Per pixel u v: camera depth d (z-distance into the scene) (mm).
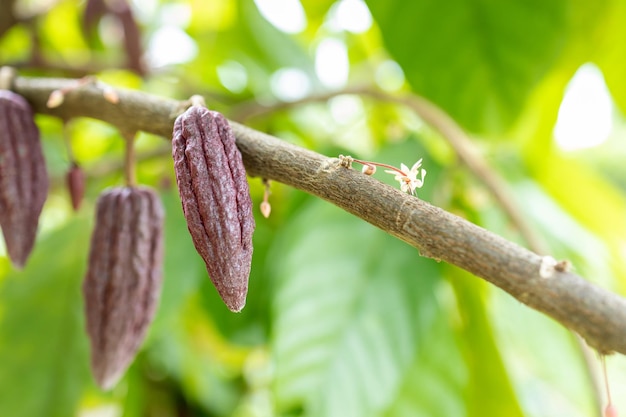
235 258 353
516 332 622
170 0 985
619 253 725
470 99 612
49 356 593
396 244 576
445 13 584
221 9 896
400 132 758
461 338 599
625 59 648
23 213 434
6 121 435
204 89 787
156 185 658
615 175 1335
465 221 340
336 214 592
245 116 654
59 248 619
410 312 554
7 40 889
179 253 604
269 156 378
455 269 584
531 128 681
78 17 856
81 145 920
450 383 583
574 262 665
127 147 447
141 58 750
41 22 820
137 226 448
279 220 730
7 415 577
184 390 860
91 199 640
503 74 603
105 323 449
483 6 580
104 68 739
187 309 775
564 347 618
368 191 352
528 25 581
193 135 362
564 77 650
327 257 574
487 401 588
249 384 951
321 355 544
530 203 678
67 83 444
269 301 654
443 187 621
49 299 604
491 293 618
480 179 592
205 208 355
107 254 448
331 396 532
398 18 588
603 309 316
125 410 719
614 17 621
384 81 896
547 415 720
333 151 637
